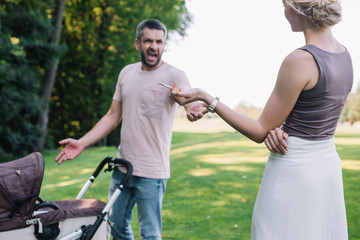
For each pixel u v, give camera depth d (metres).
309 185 1.58
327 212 1.60
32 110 11.96
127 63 17.72
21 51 11.34
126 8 17.36
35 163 2.03
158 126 2.63
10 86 11.31
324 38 1.59
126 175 2.37
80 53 17.53
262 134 1.65
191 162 8.18
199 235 3.79
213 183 6.16
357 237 3.54
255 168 7.38
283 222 1.62
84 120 18.78
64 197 5.65
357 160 8.01
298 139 1.61
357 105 36.31
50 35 12.93
